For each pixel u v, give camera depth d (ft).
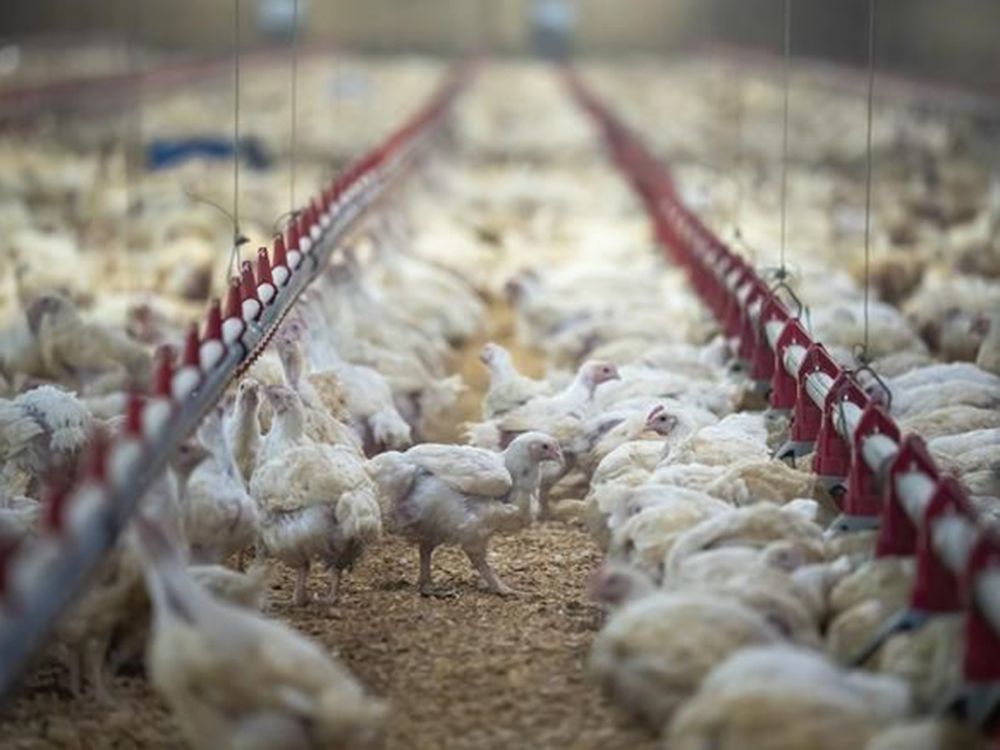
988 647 21.80
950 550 22.48
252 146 99.86
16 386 41.91
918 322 52.26
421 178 87.20
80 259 61.82
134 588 25.63
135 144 91.91
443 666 27.55
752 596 24.14
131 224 69.72
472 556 31.53
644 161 90.58
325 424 34.01
